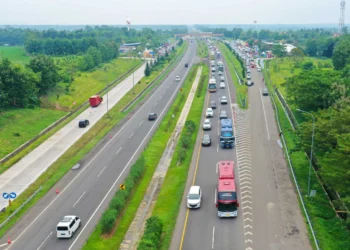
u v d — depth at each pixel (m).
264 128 96.50
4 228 57.50
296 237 50.03
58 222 58.03
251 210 57.38
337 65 163.62
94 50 194.75
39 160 83.19
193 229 53.03
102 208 61.69
